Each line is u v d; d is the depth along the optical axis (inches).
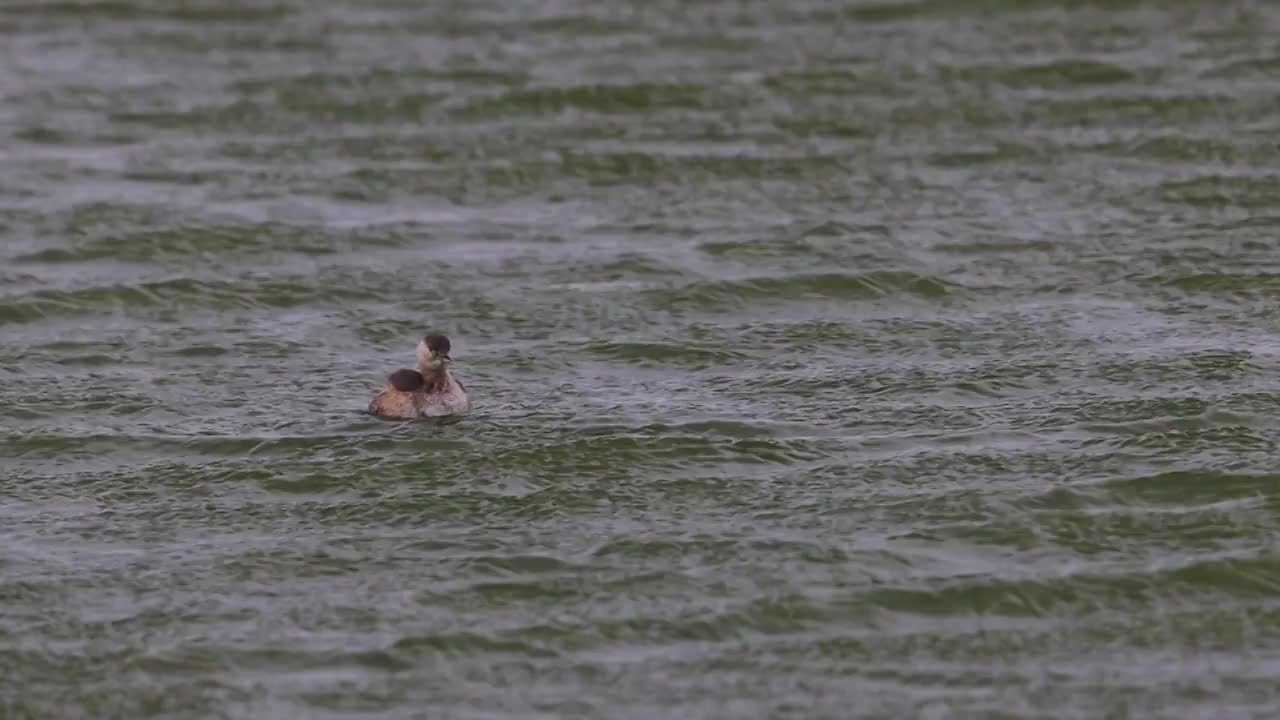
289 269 2881.4
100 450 2293.3
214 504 2164.1
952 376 2477.9
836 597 1966.0
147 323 2706.7
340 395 2445.9
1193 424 2316.7
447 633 1909.4
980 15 3941.9
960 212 3063.5
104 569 2030.0
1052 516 2112.5
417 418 2346.2
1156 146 3309.5
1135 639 1909.4
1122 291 2760.8
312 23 3978.8
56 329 2684.5
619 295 2770.7
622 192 3189.0
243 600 1969.7
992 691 1827.0
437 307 2741.1
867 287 2787.9
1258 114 3437.5
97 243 2965.1
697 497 2164.1
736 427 2324.1
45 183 3213.6
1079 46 3762.3
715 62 3720.5
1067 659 1879.9
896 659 1877.5
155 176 3250.5
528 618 1935.3
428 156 3331.7
